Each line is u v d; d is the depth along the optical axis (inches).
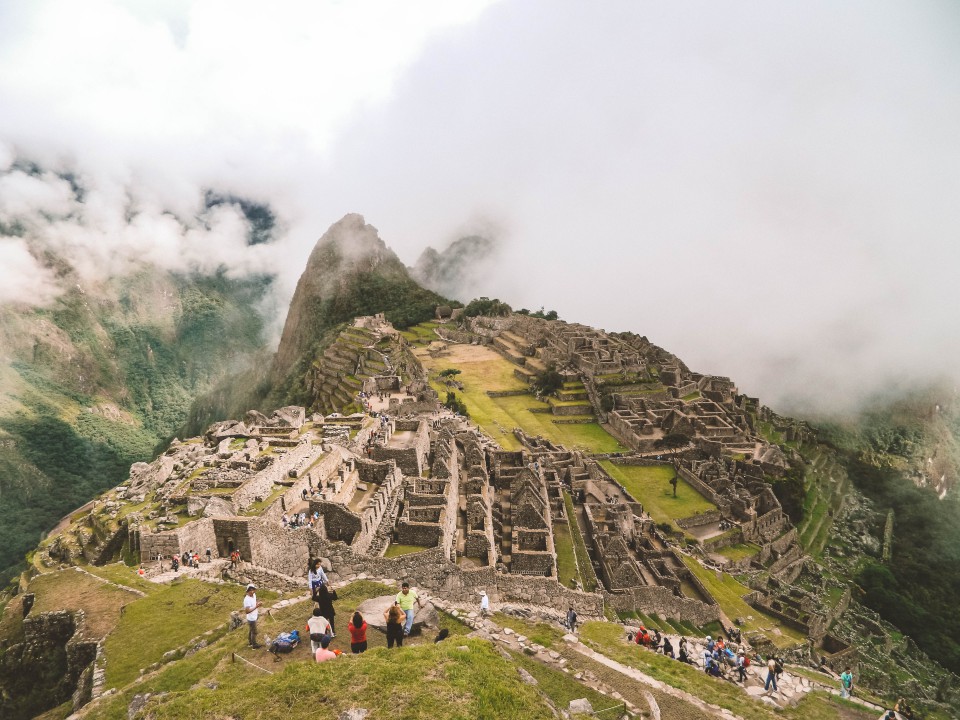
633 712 1115.9
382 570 1833.2
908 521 7780.5
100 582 1550.2
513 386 7411.4
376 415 3836.1
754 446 6127.0
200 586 1502.2
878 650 3880.4
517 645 1268.5
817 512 6235.2
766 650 2751.0
